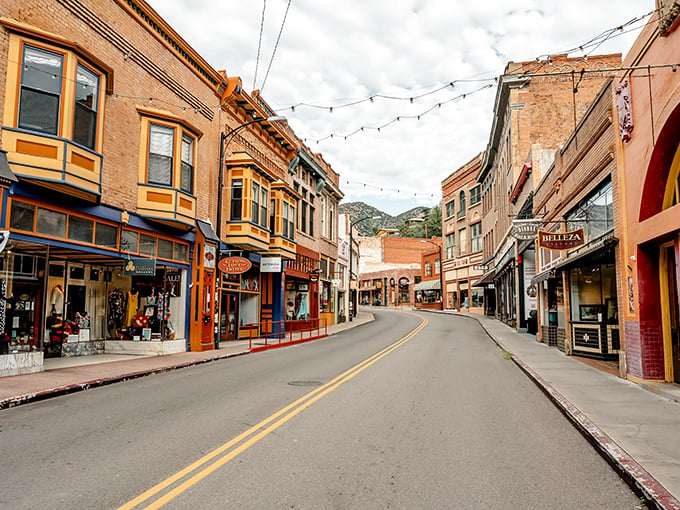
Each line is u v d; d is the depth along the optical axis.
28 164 11.52
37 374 11.67
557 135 28.42
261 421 7.62
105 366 13.45
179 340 17.62
